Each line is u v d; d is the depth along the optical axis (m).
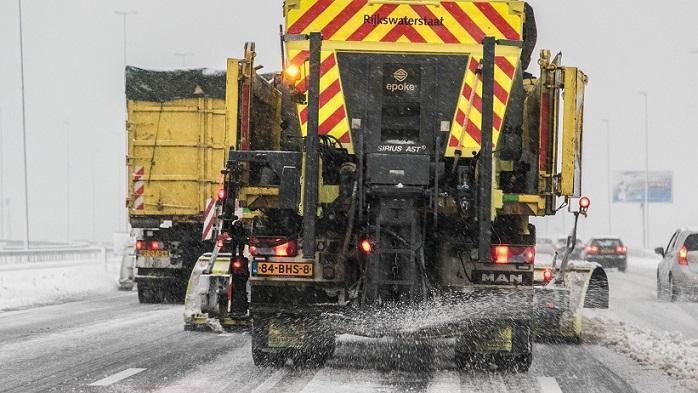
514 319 16.14
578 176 16.56
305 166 15.74
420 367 17.23
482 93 15.75
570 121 16.06
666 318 29.06
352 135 16.80
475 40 16.91
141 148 31.55
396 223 15.52
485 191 15.42
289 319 16.45
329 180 16.48
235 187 16.27
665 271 38.22
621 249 68.00
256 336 16.64
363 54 16.95
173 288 31.41
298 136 17.23
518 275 16.08
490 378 16.16
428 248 16.12
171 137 31.50
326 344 16.78
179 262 31.27
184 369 16.80
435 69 16.88
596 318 24.94
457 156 16.52
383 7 17.00
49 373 16.31
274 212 16.41
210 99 31.44
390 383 15.48
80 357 18.33
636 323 27.31
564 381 16.06
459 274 16.11
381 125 16.83
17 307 30.25
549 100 16.16
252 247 16.28
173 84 31.50
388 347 18.00
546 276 20.88
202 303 17.23
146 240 31.48
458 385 15.38
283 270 16.22
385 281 15.45
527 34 18.20
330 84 16.95
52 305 31.09
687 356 19.09
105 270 45.47
